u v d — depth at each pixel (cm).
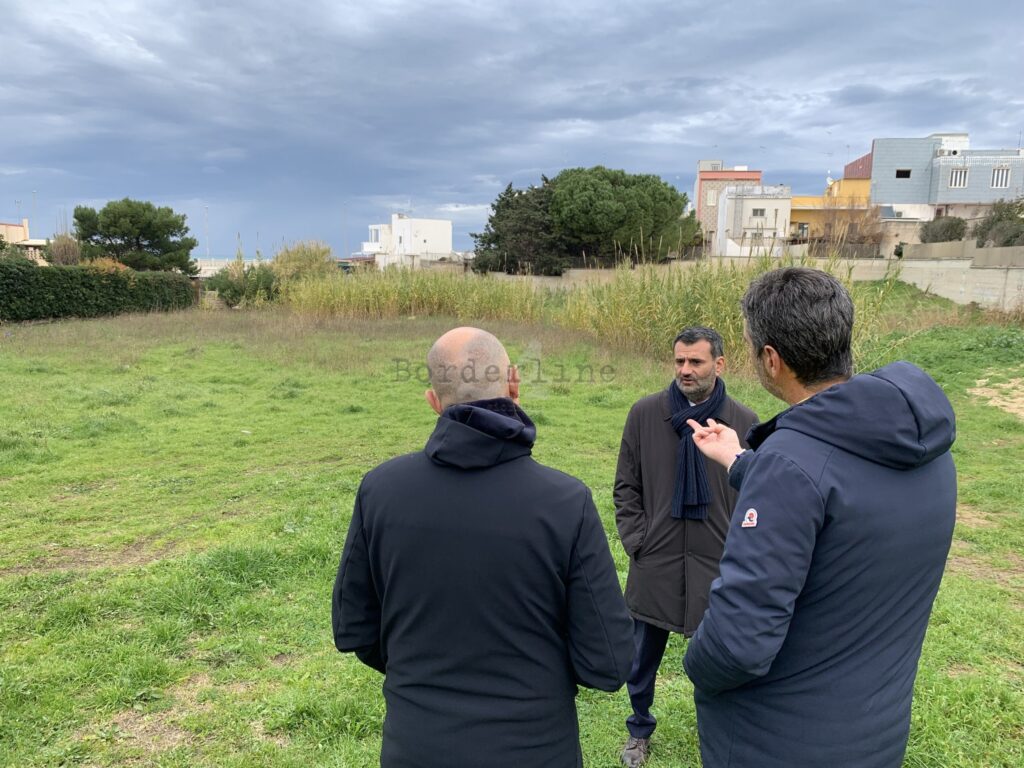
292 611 369
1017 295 1786
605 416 846
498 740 138
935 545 138
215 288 2564
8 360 1166
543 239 3678
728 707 142
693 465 244
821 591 130
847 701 132
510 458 144
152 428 779
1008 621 363
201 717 280
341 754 260
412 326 1661
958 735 268
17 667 312
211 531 483
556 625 146
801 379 145
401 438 755
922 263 2428
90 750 264
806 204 5034
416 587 143
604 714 289
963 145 5272
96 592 384
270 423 811
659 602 247
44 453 665
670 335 1144
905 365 141
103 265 2228
